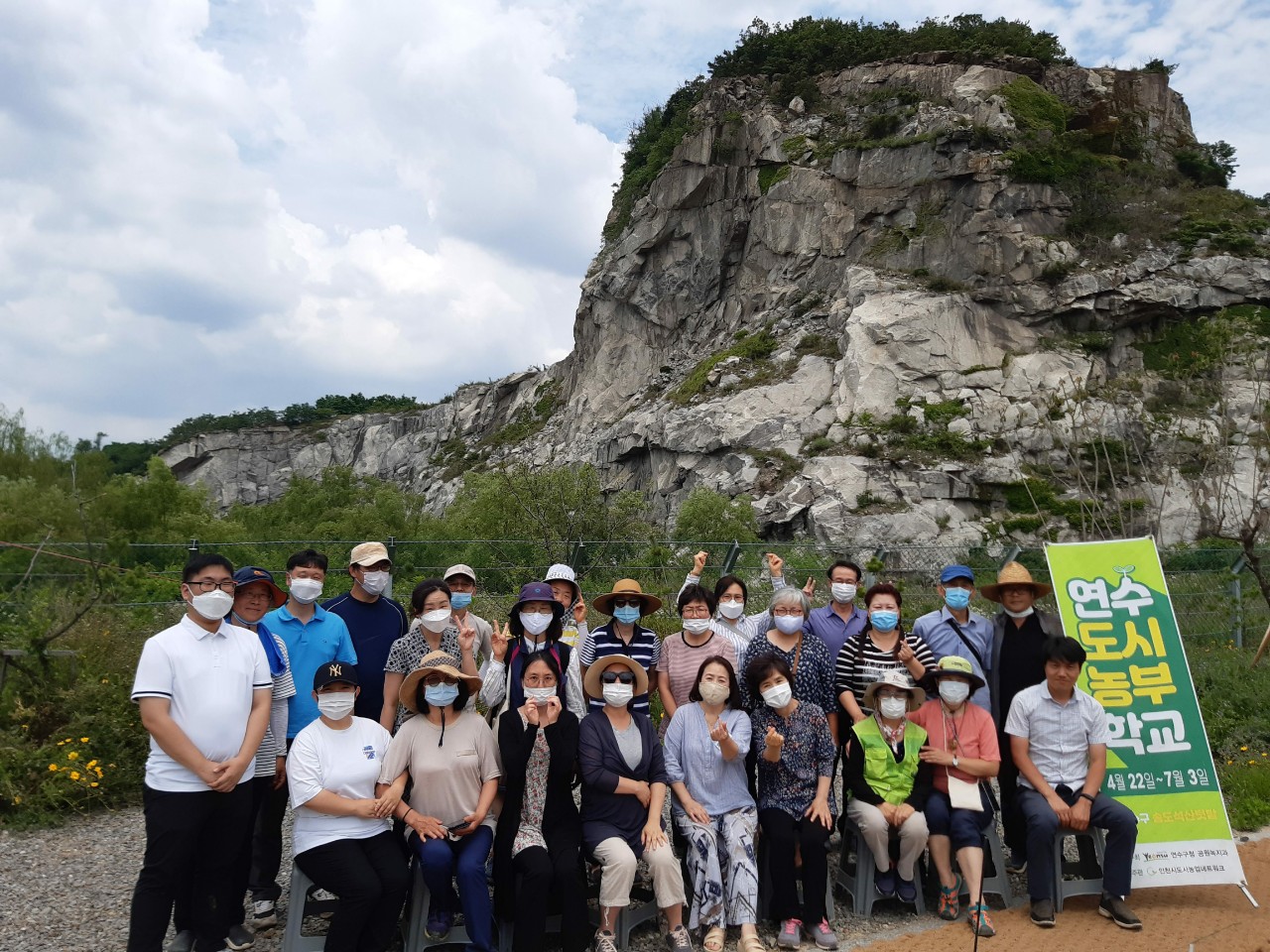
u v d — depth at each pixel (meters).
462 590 6.98
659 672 6.84
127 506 24.48
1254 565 11.91
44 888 6.30
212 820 5.22
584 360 64.62
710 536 30.80
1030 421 36.38
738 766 6.11
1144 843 6.47
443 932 5.39
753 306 51.06
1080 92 54.97
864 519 34.00
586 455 52.50
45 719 8.66
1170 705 6.81
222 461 94.44
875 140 48.56
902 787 6.22
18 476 31.59
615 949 5.43
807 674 6.58
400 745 5.55
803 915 5.80
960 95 49.50
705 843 5.74
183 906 5.41
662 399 47.97
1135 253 42.22
